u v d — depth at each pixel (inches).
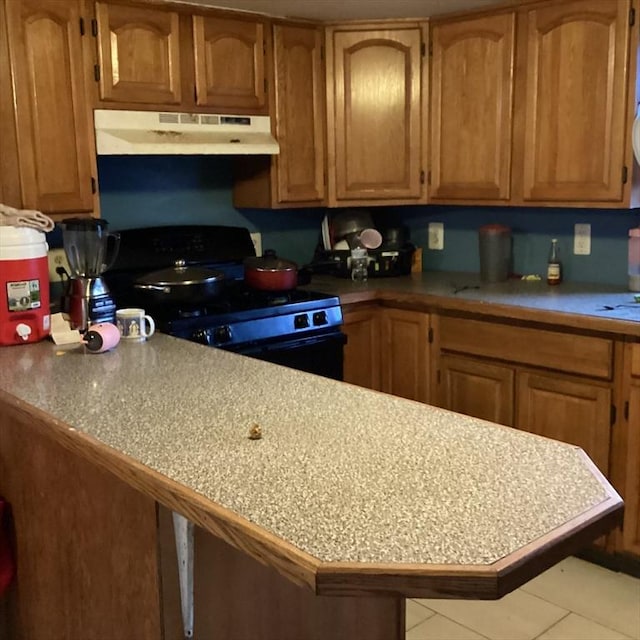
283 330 116.5
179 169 137.3
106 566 65.0
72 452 65.2
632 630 96.7
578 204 119.0
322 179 138.6
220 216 143.6
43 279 91.4
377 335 136.4
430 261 156.1
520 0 120.0
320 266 147.9
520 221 140.3
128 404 66.3
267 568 62.1
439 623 99.3
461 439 56.0
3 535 79.9
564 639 95.2
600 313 106.0
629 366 103.2
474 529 42.0
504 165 127.0
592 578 109.2
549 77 119.2
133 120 115.8
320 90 135.9
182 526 56.5
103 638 67.7
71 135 110.7
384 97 136.4
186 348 88.6
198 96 121.8
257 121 128.9
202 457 53.3
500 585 37.6
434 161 136.4
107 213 130.0
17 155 106.5
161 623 59.1
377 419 60.8
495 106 126.3
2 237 87.7
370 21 133.5
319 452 53.7
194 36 120.4
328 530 42.1
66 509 69.6
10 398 69.7
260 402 65.9
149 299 110.4
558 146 119.8
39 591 77.3
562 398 111.4
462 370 124.1
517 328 115.0
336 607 66.3
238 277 139.6
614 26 110.9
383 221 160.1
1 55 103.6
